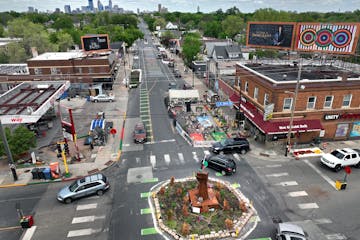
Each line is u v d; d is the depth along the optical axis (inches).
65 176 1061.1
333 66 1665.8
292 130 1231.5
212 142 1298.0
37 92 1594.5
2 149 1117.7
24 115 1194.0
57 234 772.6
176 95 1857.8
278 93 1210.6
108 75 2364.7
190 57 3203.7
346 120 1318.9
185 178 1031.6
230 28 5457.7
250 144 1320.1
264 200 904.9
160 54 4269.2
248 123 1470.2
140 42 6437.0
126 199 920.3
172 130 1498.5
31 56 3378.4
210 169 1105.4
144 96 2181.3
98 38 2682.1
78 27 6619.1
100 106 1943.9
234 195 924.6
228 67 2174.0
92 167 1125.1
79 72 2349.9
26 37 3422.7
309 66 1662.2
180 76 2812.5
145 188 978.1
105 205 892.6
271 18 4266.7
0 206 900.6
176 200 902.4
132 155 1224.2
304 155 1201.4
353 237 751.1
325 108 1283.2
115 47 3973.9
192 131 1451.8
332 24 1428.4
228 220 786.2
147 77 2824.8
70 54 2682.1
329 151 1238.9
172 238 751.7
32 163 1162.0
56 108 1910.7
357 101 1291.8
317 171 1082.1
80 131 1508.4
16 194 965.2
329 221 810.2
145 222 813.2
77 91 2273.6
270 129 1218.0
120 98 2138.3
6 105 1326.3
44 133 1450.5
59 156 1216.2
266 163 1144.2
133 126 1558.8
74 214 853.2
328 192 947.3
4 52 3240.7
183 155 1216.8
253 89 1438.2
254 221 812.6
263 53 3083.2
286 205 881.5
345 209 861.8
